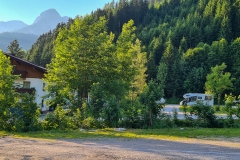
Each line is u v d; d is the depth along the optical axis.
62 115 14.30
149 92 15.29
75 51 19.73
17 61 31.23
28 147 7.86
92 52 20.22
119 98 20.17
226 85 41.47
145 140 9.80
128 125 14.80
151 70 71.00
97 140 9.74
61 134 11.58
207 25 88.25
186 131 12.80
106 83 19.58
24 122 13.25
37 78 31.16
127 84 22.73
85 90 19.84
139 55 35.00
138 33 103.88
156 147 8.09
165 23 106.12
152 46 83.69
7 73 15.12
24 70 31.16
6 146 8.08
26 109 13.60
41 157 6.32
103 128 14.16
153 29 101.12
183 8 120.56
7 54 30.91
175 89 66.44
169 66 69.38
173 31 91.69
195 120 15.59
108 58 20.66
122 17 118.69
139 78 33.84
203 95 42.25
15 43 91.06
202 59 68.38
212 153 7.10
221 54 66.00
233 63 64.31
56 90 19.09
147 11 131.75
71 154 6.68
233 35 79.81
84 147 7.90
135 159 6.11
